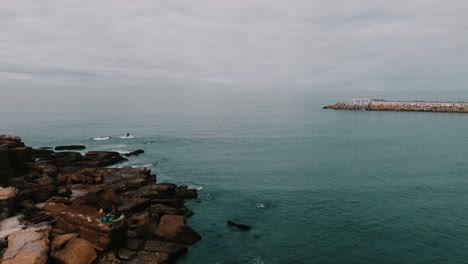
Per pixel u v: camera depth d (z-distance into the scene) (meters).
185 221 37.28
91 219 30.02
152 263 27.72
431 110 151.25
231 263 29.50
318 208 41.16
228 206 42.22
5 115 148.00
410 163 60.41
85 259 27.17
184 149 76.94
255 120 134.12
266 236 34.38
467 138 84.44
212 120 136.12
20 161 50.16
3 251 27.73
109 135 96.94
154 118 144.25
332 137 88.50
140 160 66.25
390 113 147.75
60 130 105.50
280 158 66.38
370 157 65.31
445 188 47.19
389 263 29.53
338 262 29.80
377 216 38.53
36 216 34.81
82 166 57.53
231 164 62.59
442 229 35.19
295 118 138.50
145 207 39.66
